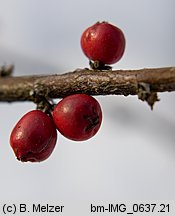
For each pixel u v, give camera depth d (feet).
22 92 0.43
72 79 0.39
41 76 0.41
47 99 0.40
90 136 0.38
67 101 0.37
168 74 0.36
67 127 0.37
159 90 0.36
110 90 0.38
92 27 0.40
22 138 0.37
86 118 0.37
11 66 0.46
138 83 0.36
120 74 0.37
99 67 0.40
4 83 0.43
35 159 0.38
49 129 0.37
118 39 0.39
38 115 0.37
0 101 0.44
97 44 0.39
